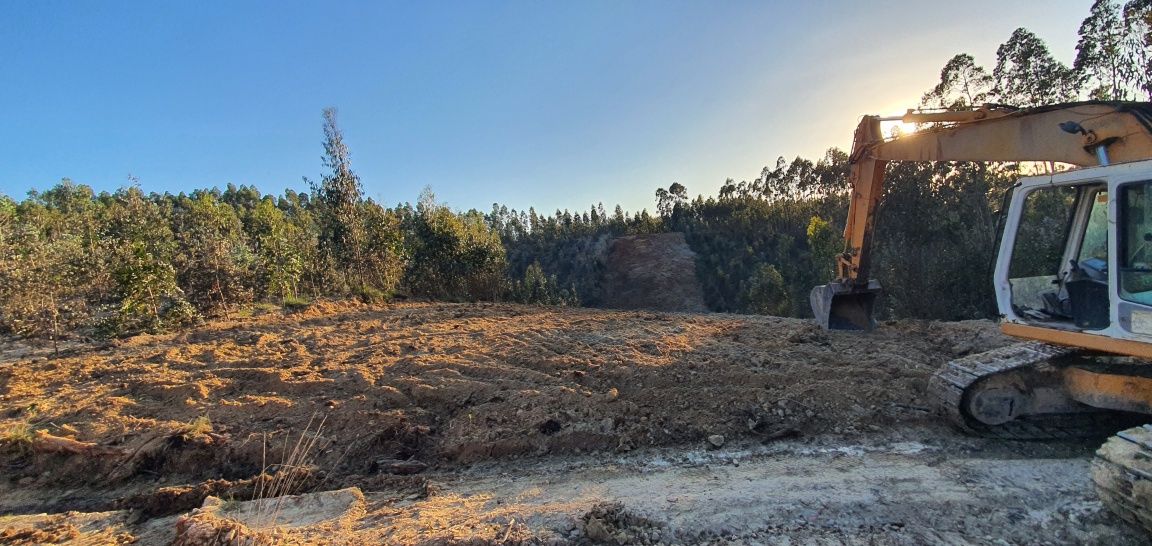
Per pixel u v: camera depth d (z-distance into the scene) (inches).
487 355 311.0
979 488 153.9
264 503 166.1
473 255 847.7
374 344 361.4
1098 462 129.8
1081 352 187.2
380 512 156.5
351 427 217.2
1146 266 150.3
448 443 205.3
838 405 217.9
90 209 1202.0
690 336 362.0
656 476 175.5
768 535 132.6
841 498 150.4
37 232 596.7
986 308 547.8
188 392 256.4
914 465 173.6
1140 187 150.9
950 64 673.6
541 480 178.2
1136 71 552.4
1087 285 169.5
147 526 162.4
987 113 231.0
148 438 209.0
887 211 692.7
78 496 186.9
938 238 646.5
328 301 605.6
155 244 589.3
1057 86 606.2
